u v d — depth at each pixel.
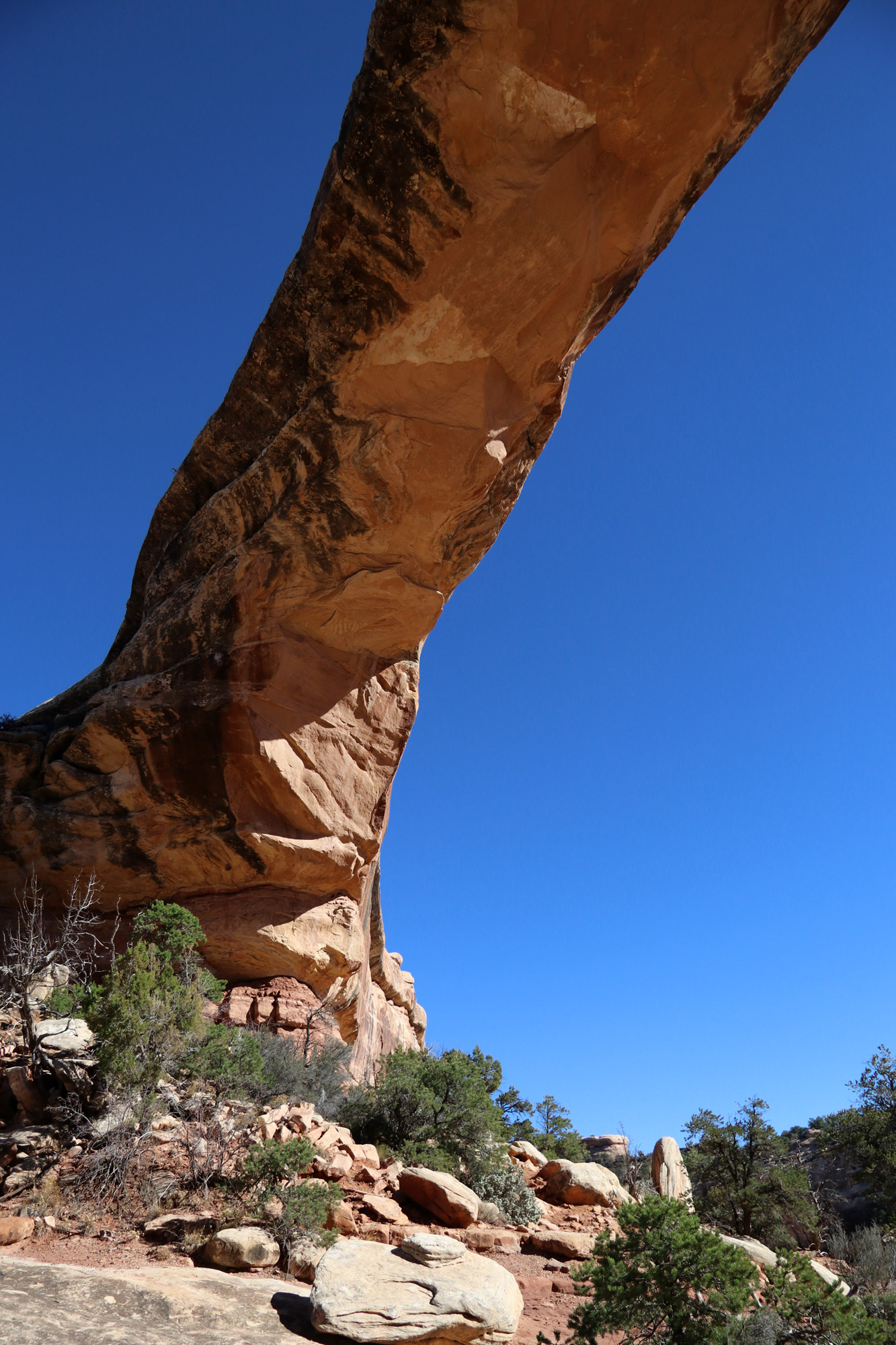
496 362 11.72
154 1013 8.82
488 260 10.60
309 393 12.52
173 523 15.67
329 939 15.07
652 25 8.92
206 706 14.12
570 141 9.76
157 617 15.12
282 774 14.36
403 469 12.62
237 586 14.30
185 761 14.37
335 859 15.09
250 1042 10.60
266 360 12.65
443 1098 11.56
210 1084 9.79
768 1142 16.83
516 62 9.15
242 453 14.12
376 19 9.10
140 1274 6.23
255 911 14.70
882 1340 6.21
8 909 14.74
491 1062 14.09
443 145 9.75
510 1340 6.22
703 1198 15.71
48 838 14.72
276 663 14.55
